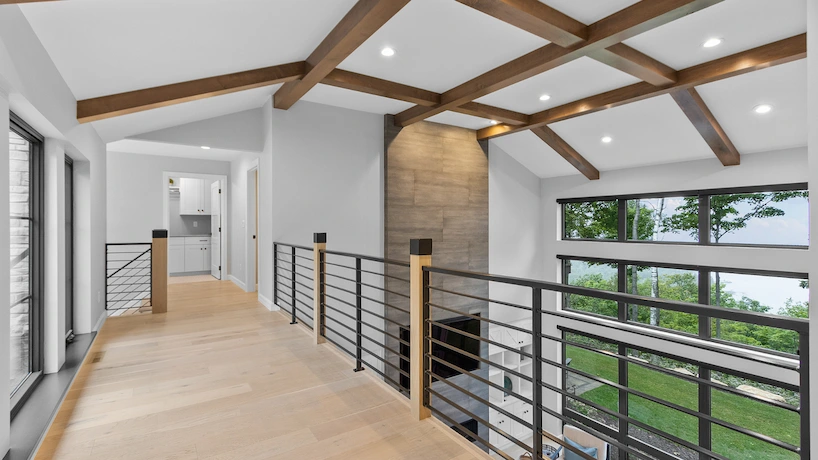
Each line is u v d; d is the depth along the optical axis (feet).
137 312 15.53
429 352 7.45
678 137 16.52
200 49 9.57
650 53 11.05
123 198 20.49
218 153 21.16
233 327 13.42
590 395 22.16
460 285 21.44
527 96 15.24
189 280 24.09
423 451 6.40
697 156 17.69
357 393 8.47
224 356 10.64
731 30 9.86
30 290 8.66
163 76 10.41
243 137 16.97
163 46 8.79
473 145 21.84
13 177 8.00
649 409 19.63
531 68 11.53
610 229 22.12
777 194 16.03
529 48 11.33
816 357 3.19
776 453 15.64
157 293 15.38
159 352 10.91
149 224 21.12
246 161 20.25
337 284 17.62
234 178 23.03
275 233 16.03
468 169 21.62
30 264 8.70
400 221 19.20
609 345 21.50
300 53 11.75
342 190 17.74
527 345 24.72
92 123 11.94
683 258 18.63
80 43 7.63
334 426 7.14
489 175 22.61
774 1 8.70
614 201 21.89
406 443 6.62
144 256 20.89
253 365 10.00
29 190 8.68
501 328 23.36
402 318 19.19
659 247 19.51
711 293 18.02
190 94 11.30
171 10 7.47
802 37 9.89
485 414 22.29
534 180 24.93
